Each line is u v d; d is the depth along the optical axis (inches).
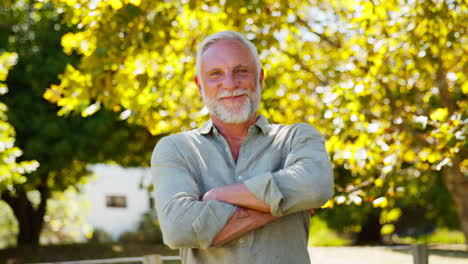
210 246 74.8
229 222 74.5
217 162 81.0
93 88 196.7
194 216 74.6
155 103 204.1
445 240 535.2
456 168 202.7
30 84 456.8
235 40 82.9
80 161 487.8
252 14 195.6
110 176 927.7
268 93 211.5
